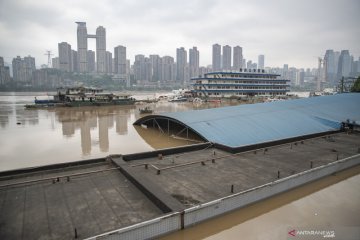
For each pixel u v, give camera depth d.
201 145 18.03
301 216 10.67
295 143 19.64
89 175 12.80
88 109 67.75
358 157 16.39
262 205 11.28
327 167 14.37
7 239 7.65
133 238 8.02
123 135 31.67
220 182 11.96
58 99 78.50
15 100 100.62
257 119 26.69
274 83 122.75
